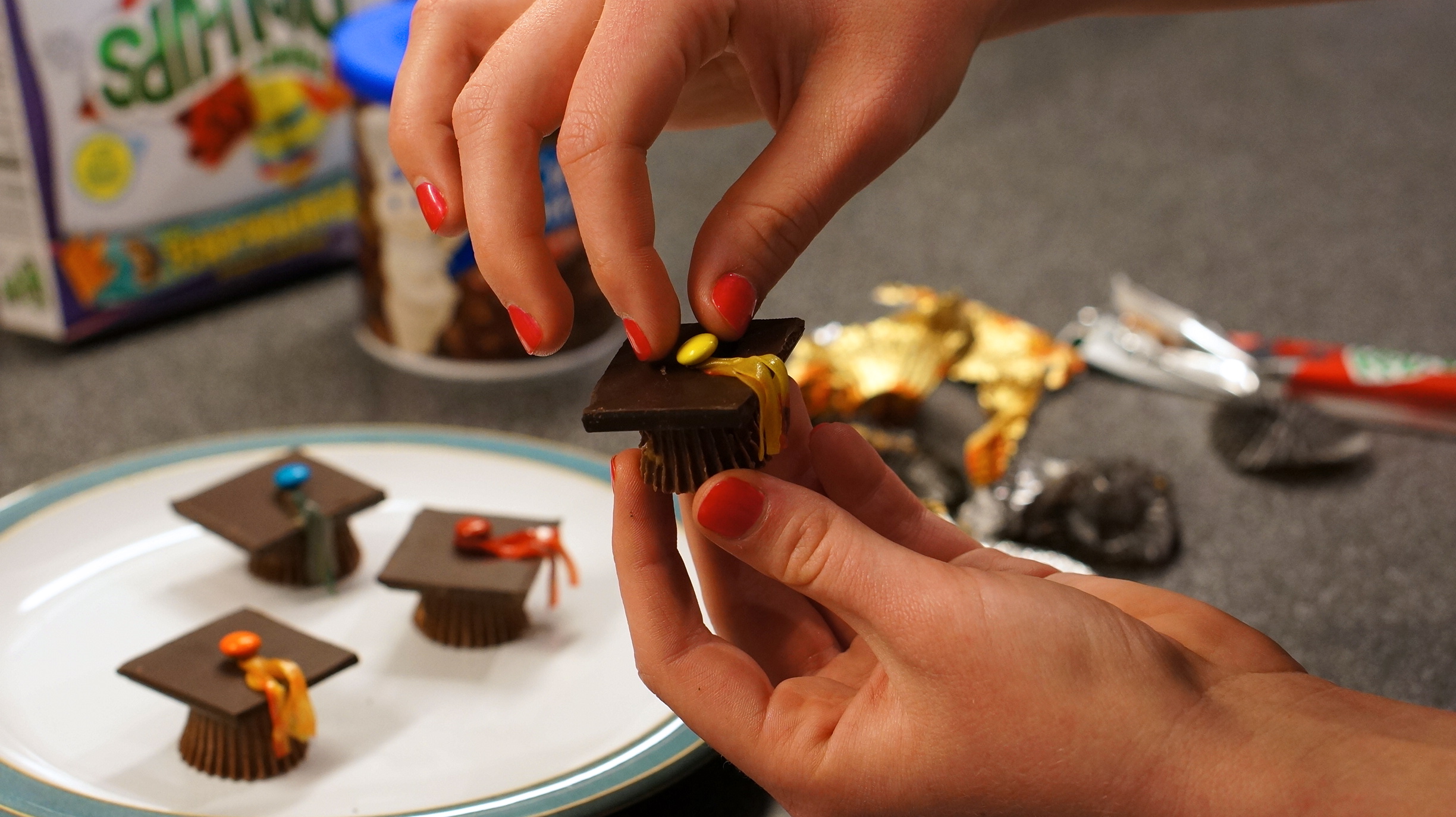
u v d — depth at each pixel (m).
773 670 0.46
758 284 0.42
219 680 0.46
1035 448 0.62
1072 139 0.96
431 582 0.49
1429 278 0.76
